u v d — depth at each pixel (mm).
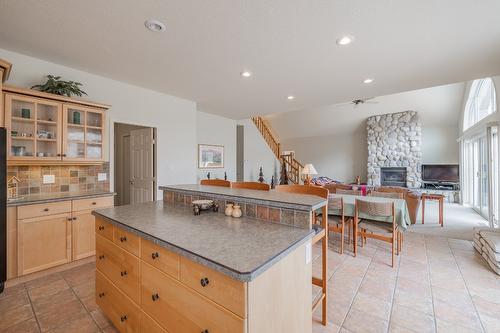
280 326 1071
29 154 2586
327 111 8805
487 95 5461
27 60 2682
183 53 2604
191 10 1876
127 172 5145
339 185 5102
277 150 9109
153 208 1987
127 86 3584
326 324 1784
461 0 1737
